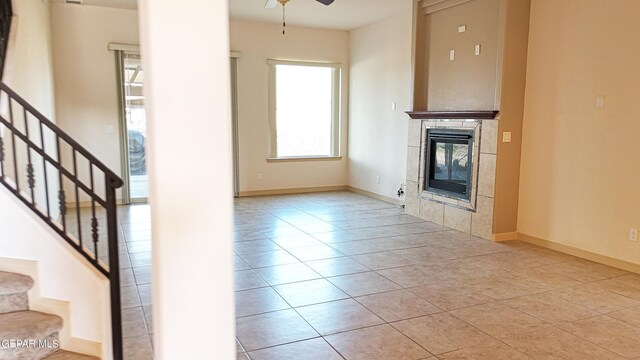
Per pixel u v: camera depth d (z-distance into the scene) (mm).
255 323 2992
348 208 6824
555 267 4156
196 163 1250
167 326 1279
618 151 4094
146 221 5766
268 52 7656
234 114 7562
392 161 7180
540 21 4750
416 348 2676
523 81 4930
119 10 6590
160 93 1207
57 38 6316
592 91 4277
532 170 4926
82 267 2498
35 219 2537
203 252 1281
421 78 6141
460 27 5488
